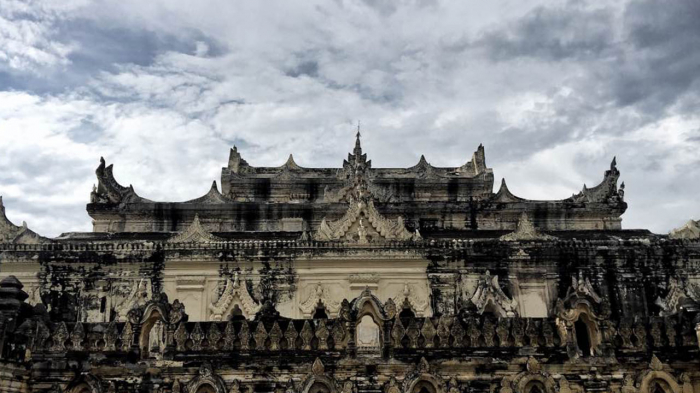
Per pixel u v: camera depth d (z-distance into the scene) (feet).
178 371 77.92
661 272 129.29
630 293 127.65
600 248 129.70
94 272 126.52
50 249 126.82
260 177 171.73
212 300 125.18
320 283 126.21
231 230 148.87
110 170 155.02
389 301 82.23
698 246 130.52
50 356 78.84
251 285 125.90
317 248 127.24
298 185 169.07
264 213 150.30
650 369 77.82
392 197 158.10
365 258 127.13
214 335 79.61
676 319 83.20
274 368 78.23
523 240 129.90
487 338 79.56
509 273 128.16
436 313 124.47
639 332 81.61
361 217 131.23
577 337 82.38
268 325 82.02
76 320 123.34
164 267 126.82
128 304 123.75
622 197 157.99
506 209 154.20
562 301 84.89
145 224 150.20
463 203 153.69
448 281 127.03
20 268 126.11
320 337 79.51
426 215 152.35
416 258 127.54
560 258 129.18
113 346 80.07
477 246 128.67
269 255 127.13
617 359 79.25
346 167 171.83
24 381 77.41
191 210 150.41
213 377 75.72
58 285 125.49
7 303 82.89
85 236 139.85
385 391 76.18
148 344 81.15
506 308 120.26
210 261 126.82
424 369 75.56
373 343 97.71
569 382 77.87
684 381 78.28
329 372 77.36
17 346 77.97
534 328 80.38
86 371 77.87
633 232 145.38
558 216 155.53
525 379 76.33
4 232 132.67
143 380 77.36
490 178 169.48
